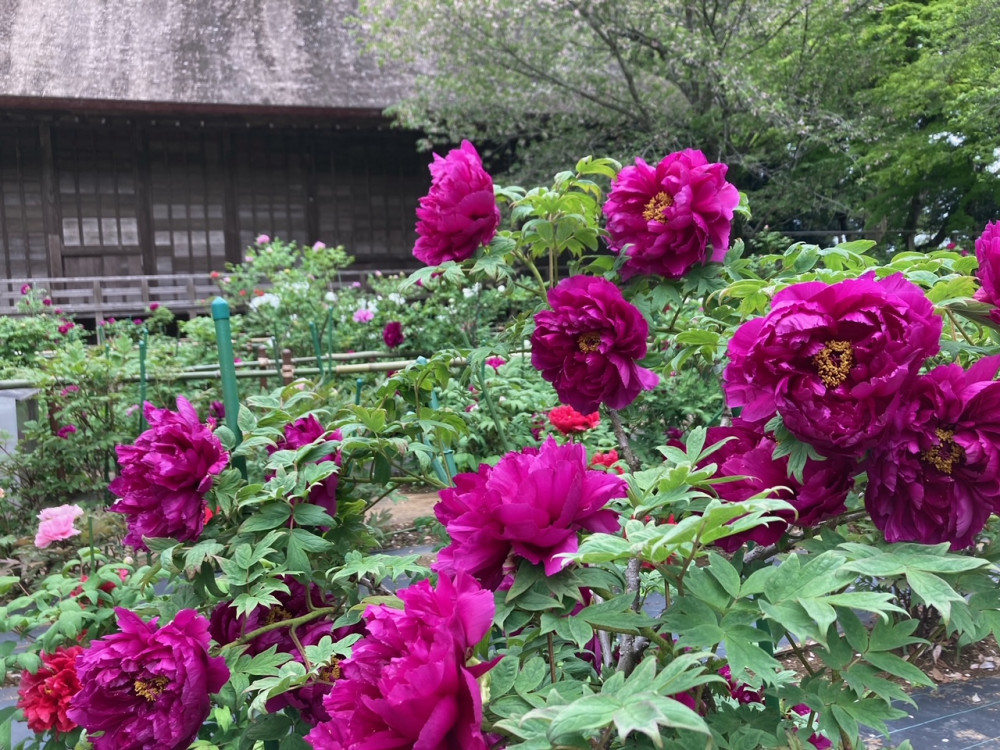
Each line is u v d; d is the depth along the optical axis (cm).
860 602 72
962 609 81
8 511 498
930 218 1639
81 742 168
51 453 511
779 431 91
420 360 169
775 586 77
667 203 131
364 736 71
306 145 1564
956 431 83
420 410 160
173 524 124
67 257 1462
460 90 1332
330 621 137
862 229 1575
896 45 1379
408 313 778
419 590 76
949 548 85
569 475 82
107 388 509
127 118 1420
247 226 1544
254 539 132
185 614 115
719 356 140
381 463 147
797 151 1352
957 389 84
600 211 152
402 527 418
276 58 1545
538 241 154
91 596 176
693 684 65
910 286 88
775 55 1339
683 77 1278
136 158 1481
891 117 1316
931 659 310
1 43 1446
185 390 549
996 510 83
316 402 169
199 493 127
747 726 93
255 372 493
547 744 67
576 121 1412
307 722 129
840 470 90
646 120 1359
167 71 1459
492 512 80
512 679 80
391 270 1612
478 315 708
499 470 86
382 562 128
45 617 176
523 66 1328
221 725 135
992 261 105
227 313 156
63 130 1447
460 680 68
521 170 1420
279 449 146
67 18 1534
